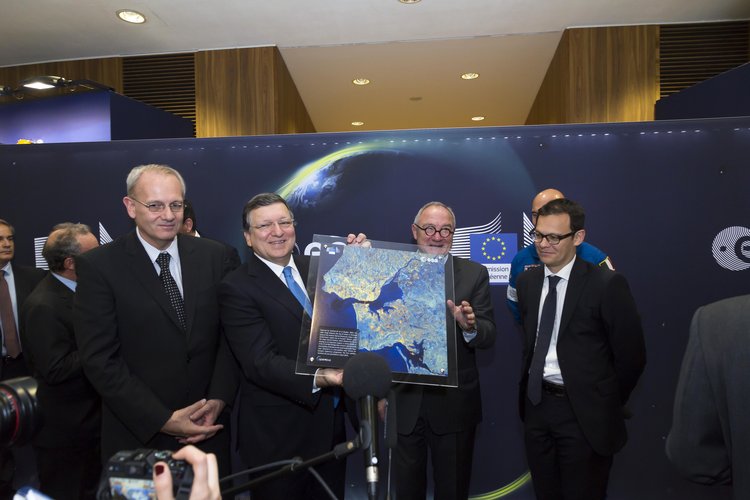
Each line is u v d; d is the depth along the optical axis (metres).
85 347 1.73
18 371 2.67
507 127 2.78
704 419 1.10
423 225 2.27
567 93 4.64
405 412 2.09
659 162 2.70
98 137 3.61
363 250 1.69
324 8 4.19
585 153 2.74
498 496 2.72
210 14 4.28
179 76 5.05
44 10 4.15
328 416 1.86
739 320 1.07
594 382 1.97
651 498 2.65
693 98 3.86
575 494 2.01
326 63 5.39
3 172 2.98
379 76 5.81
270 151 2.87
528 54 5.21
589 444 1.97
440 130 2.81
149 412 1.70
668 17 4.45
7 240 2.59
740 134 2.67
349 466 2.75
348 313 1.56
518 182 2.77
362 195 2.83
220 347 1.97
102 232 2.92
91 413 2.35
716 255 2.67
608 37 4.57
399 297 1.63
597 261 2.47
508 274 2.76
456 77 5.86
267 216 1.77
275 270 1.86
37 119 3.73
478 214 2.78
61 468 2.34
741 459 1.02
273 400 1.85
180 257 1.92
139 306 1.78
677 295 2.68
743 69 3.45
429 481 2.73
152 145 2.92
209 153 2.90
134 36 4.66
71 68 5.12
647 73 4.54
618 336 1.94
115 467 0.66
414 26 4.58
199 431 1.74
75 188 2.94
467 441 2.16
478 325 2.05
